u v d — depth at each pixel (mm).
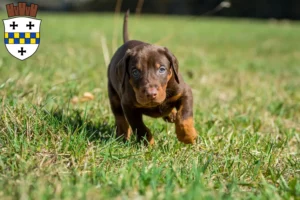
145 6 40969
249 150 4957
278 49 17109
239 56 14406
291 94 8500
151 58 4703
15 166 3973
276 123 6414
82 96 6680
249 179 4281
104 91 7148
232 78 9961
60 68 9219
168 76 4781
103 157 4398
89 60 11133
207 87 8711
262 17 38375
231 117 6391
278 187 4109
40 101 5418
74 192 3428
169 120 5598
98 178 3855
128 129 5477
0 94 6031
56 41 16047
